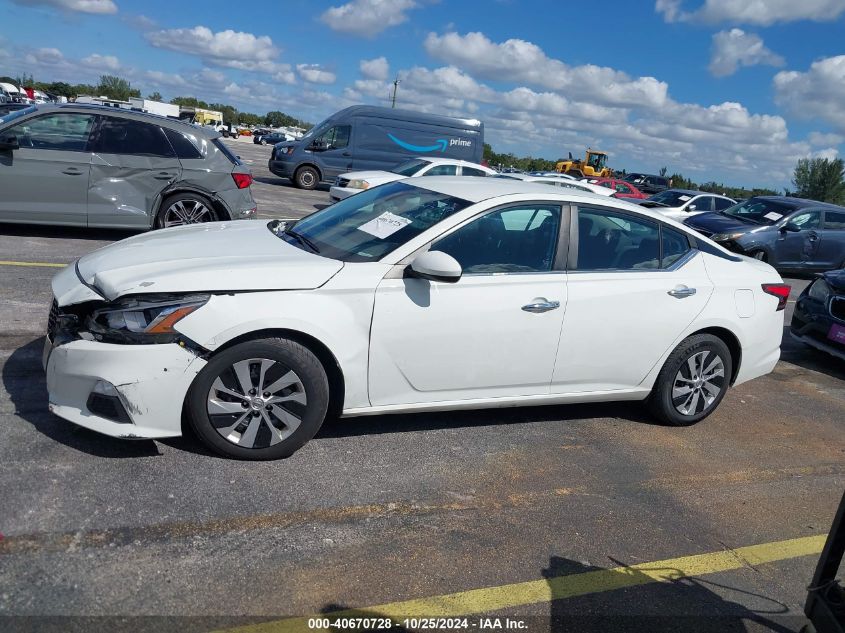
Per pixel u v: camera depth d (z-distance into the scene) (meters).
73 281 3.62
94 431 3.55
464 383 4.05
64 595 2.53
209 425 3.50
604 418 5.05
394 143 19.97
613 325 4.41
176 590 2.64
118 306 3.33
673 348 4.75
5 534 2.80
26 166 7.89
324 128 19.66
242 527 3.09
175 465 3.49
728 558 3.43
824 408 6.05
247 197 9.03
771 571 3.36
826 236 13.25
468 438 4.37
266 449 3.62
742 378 5.16
